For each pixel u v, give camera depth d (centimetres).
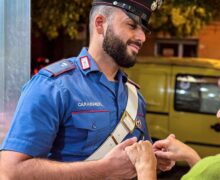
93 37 191
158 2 189
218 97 681
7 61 200
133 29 182
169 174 580
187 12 753
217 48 1206
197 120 688
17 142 166
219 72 688
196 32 909
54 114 173
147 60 725
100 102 184
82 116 178
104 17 185
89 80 186
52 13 743
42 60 1034
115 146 179
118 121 190
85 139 179
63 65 186
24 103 173
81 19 816
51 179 163
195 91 693
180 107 697
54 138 176
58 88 176
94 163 169
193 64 702
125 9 180
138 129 198
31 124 168
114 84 193
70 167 166
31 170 162
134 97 202
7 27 199
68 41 1116
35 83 178
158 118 705
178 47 1232
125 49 182
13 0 198
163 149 198
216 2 660
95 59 190
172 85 702
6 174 164
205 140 683
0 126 198
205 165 152
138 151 169
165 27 872
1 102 200
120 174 171
